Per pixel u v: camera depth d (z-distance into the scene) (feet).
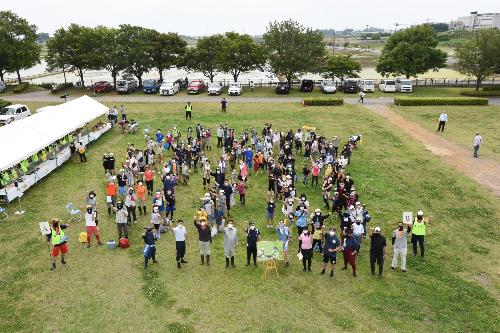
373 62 321.32
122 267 47.14
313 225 49.73
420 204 64.39
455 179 74.43
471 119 119.03
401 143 96.37
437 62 171.83
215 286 43.45
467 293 42.04
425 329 37.01
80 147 83.25
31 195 67.77
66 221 58.70
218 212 55.06
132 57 169.58
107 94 165.89
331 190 66.69
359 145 95.20
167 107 138.82
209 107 138.62
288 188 60.29
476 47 156.66
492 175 76.28
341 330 36.91
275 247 44.39
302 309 39.78
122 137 103.55
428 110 130.93
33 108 137.08
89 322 38.04
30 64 182.09
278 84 171.94
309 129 98.89
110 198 60.08
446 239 53.26
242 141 86.33
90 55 167.32
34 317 38.78
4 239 53.52
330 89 163.63
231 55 173.88
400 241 44.93
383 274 45.44
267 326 37.42
